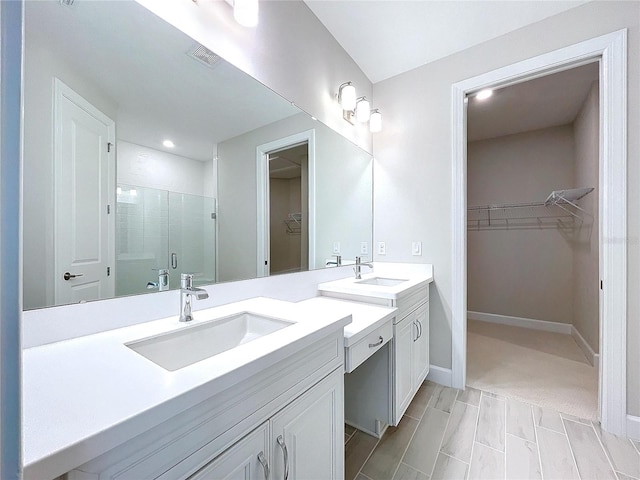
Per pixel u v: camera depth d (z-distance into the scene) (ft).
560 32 5.61
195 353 3.12
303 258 5.74
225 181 4.24
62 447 1.24
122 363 2.12
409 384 5.56
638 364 4.95
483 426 5.31
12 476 0.87
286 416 2.55
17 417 0.89
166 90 3.51
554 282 10.90
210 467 1.92
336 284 6.07
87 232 2.82
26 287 2.42
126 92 3.14
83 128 2.80
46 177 2.55
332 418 3.20
